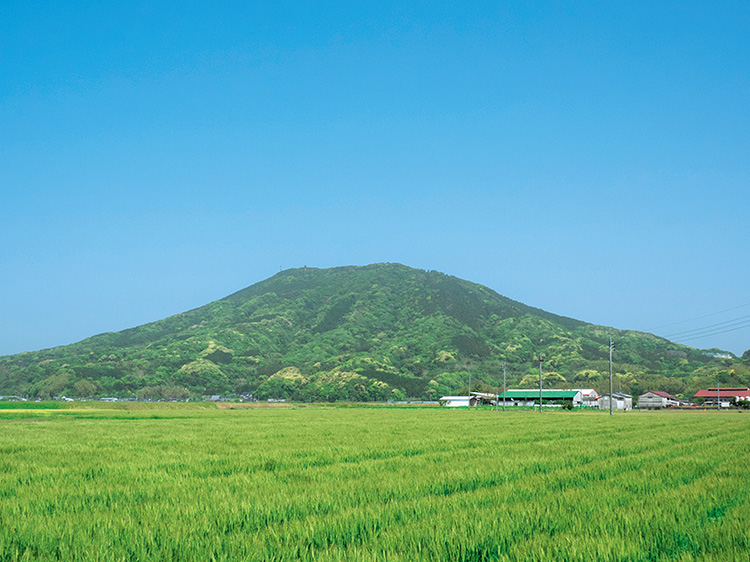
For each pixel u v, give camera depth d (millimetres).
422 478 16469
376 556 8891
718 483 15391
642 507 12297
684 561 8617
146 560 9078
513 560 8914
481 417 70625
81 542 9945
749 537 9688
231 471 18953
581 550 9141
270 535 10344
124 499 14016
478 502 13031
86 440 31812
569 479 16609
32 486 15914
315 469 18719
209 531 10648
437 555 9039
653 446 27453
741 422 56094
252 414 82000
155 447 27297
